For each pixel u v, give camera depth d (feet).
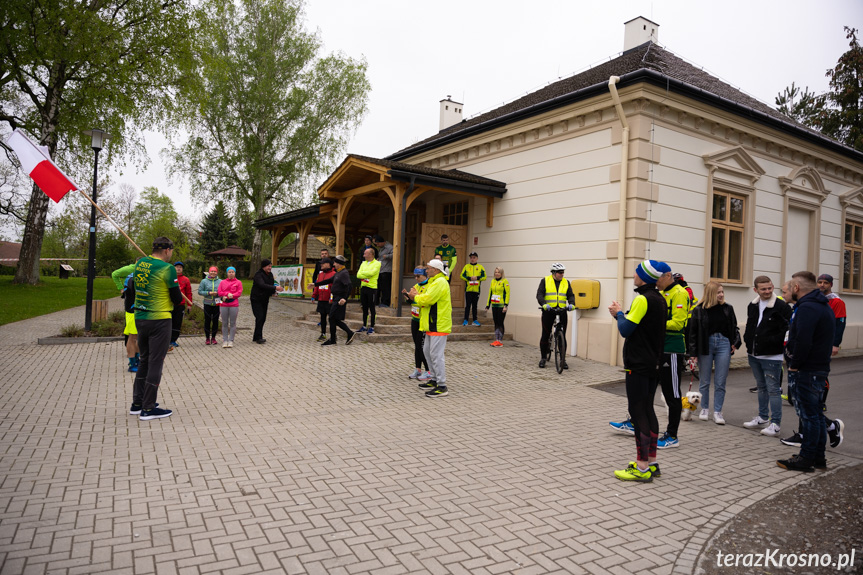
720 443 19.11
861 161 51.31
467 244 48.52
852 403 25.80
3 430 17.22
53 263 131.54
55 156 67.97
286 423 19.27
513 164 44.14
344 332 40.50
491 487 14.05
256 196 96.94
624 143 34.73
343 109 98.73
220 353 32.73
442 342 24.53
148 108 67.92
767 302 20.74
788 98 92.84
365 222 67.56
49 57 58.23
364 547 10.55
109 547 10.15
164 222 178.40
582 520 12.25
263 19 94.73
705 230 38.29
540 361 32.50
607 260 35.88
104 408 20.34
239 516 11.71
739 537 11.66
